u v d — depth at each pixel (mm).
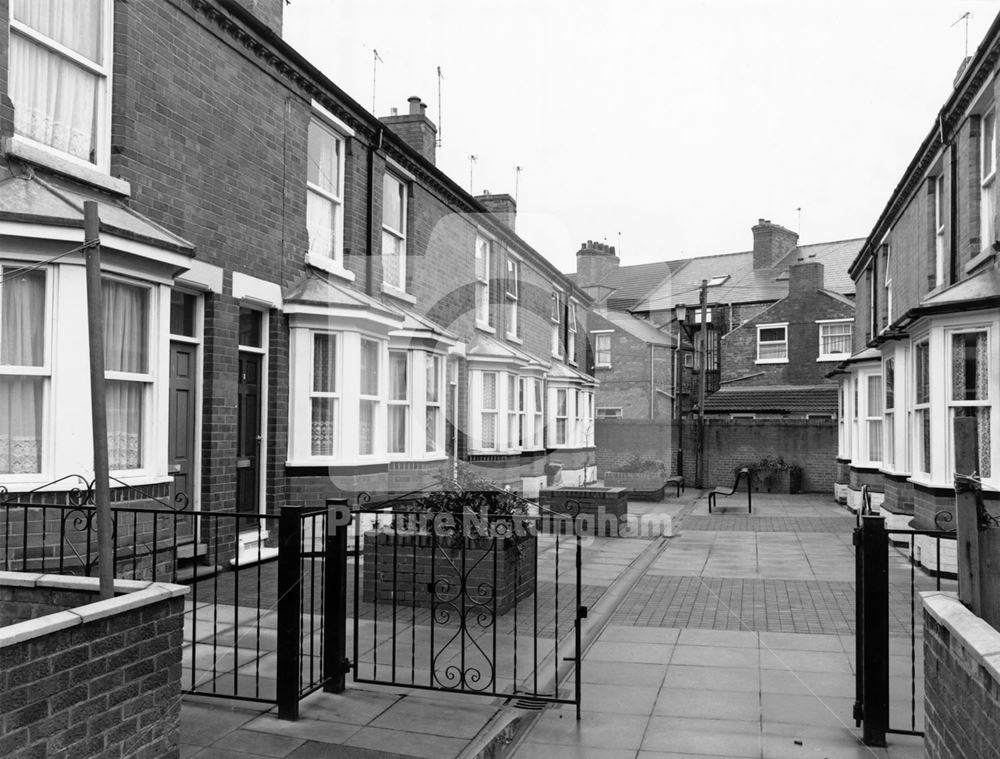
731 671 4543
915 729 3650
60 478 5133
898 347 10711
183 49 6441
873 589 3547
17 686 2301
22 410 5230
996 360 7555
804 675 4469
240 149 7062
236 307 7031
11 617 3164
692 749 3430
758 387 24047
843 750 3436
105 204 5629
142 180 6020
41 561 5020
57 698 2439
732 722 3750
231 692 4004
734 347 24969
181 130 6406
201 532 6637
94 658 2588
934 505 8008
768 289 26156
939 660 2865
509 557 5695
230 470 7008
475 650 4789
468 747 3398
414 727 3621
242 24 6965
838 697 4105
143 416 5859
